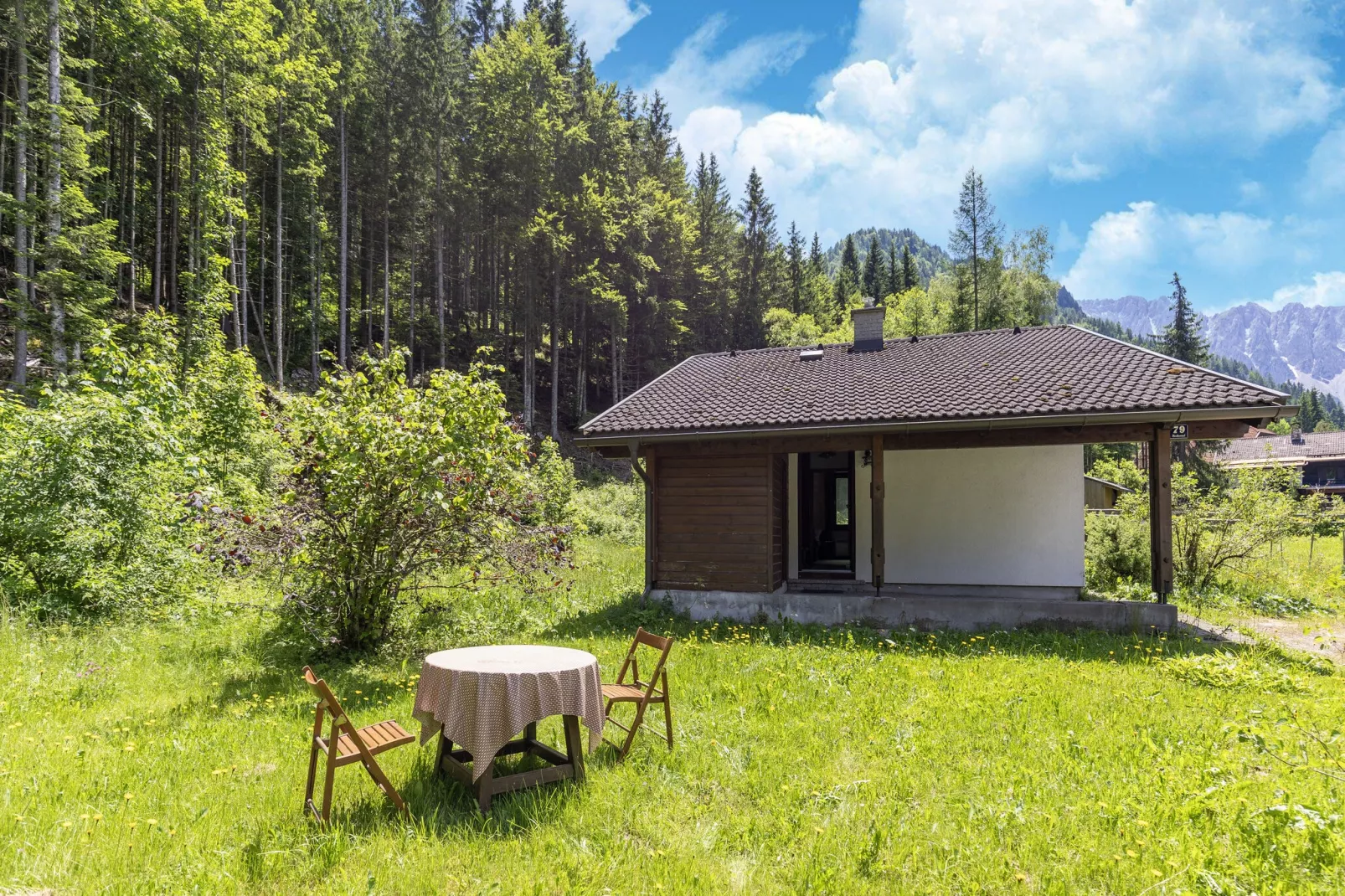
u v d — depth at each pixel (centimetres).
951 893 324
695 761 479
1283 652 848
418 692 447
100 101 2822
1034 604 998
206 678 702
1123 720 571
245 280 3055
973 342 1433
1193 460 2870
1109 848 362
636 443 1155
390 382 880
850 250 9488
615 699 491
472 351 4134
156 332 1875
